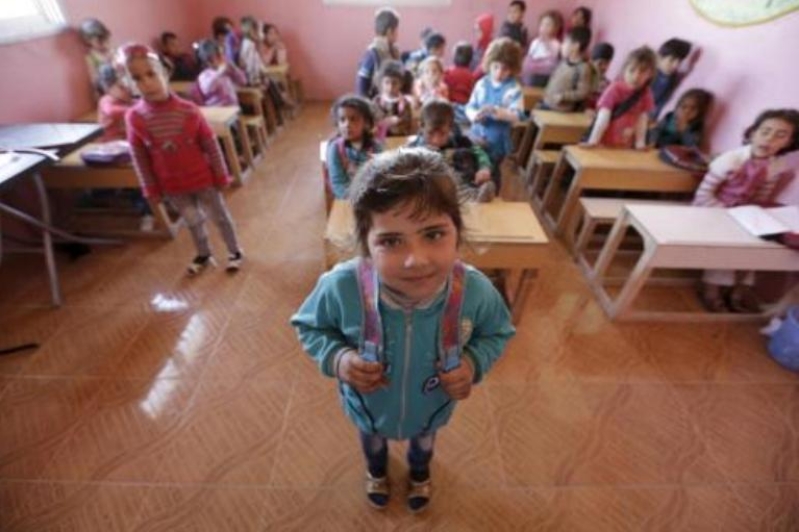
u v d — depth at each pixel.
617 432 1.53
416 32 4.72
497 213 1.82
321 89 5.06
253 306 2.03
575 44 3.09
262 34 4.33
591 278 2.24
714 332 1.99
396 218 0.62
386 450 1.24
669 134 2.63
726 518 1.30
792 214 1.86
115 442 1.44
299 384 1.66
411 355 0.84
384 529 1.24
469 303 0.80
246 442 1.45
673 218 1.88
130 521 1.24
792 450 1.50
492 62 2.52
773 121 1.83
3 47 2.17
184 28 4.20
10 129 1.93
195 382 1.65
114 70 2.41
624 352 1.86
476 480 1.37
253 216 2.75
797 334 1.77
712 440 1.52
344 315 0.81
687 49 2.65
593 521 1.28
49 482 1.32
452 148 1.93
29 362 1.71
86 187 2.36
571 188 2.47
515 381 1.70
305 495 1.31
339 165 1.82
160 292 2.09
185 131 1.82
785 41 2.04
